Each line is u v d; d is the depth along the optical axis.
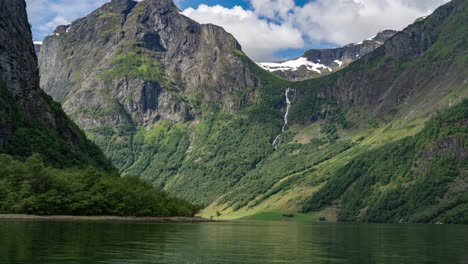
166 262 84.12
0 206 196.62
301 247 118.31
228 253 100.00
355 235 179.38
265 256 96.56
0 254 86.38
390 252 109.19
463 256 102.06
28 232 128.50
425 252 109.88
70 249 95.00
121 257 87.69
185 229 181.38
